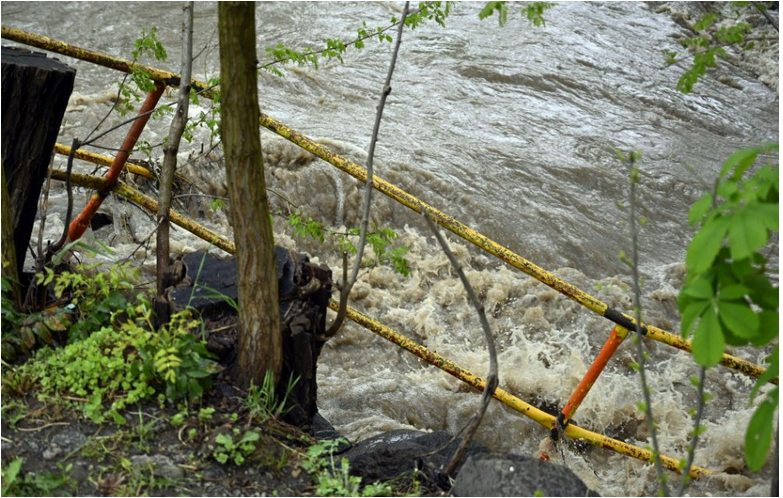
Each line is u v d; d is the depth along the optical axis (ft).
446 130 29.48
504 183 26.99
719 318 7.99
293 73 31.12
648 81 35.45
